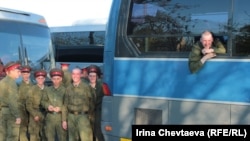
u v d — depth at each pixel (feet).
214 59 15.99
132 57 18.07
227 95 15.71
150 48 17.70
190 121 16.57
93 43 43.75
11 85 22.89
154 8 17.72
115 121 18.61
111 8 18.97
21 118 25.05
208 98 16.12
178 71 16.88
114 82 18.60
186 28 16.89
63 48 45.47
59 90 23.50
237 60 15.55
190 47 16.75
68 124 22.03
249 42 15.43
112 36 18.72
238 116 15.49
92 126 22.58
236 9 15.76
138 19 18.07
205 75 16.19
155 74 17.47
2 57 29.91
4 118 23.11
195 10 16.72
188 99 16.61
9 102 22.77
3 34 30.45
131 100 18.11
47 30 34.94
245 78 15.37
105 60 19.06
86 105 21.84
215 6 16.25
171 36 17.21
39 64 33.14
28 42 32.55
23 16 32.86
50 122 23.47
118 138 18.56
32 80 30.71
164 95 17.22
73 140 22.07
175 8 17.21
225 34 15.93
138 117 17.93
